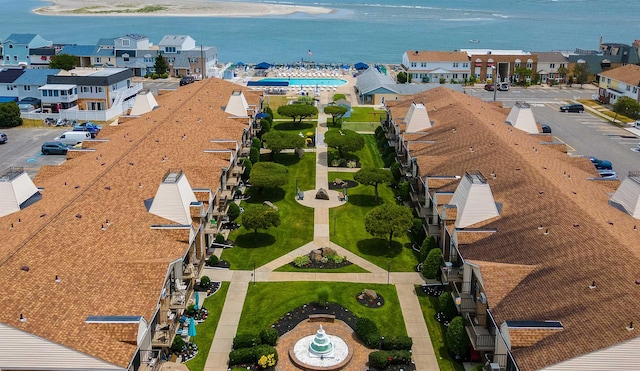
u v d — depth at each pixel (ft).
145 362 157.69
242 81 621.72
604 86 535.19
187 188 215.51
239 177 298.35
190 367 174.40
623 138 419.13
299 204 294.46
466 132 300.40
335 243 254.06
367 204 295.48
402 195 291.99
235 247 248.11
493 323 166.71
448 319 197.57
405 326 195.93
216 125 318.04
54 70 496.64
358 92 557.33
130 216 199.11
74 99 472.03
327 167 349.20
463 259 188.65
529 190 219.41
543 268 171.63
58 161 359.46
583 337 139.95
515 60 622.95
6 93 481.05
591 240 174.50
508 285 169.58
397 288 219.00
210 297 210.79
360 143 349.20
